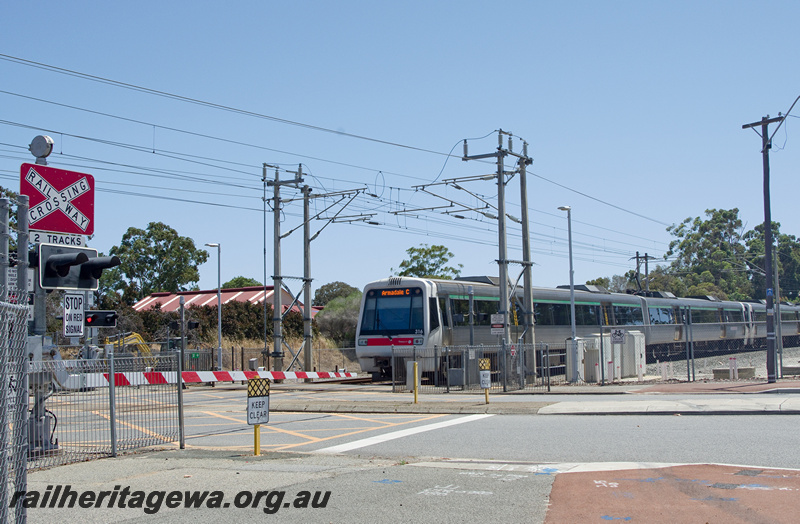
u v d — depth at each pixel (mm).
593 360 27484
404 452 11250
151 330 43219
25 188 10242
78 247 10336
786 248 97000
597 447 10984
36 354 10062
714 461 9484
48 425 10508
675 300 45281
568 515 6789
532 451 10898
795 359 42688
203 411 18781
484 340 29984
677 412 14891
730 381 23766
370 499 7668
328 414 17500
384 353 27484
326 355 49250
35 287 9992
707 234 98875
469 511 7066
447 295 28375
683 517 6578
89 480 8953
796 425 12586
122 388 11719
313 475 9031
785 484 7793
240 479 8852
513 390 23656
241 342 45531
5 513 5242
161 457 10797
